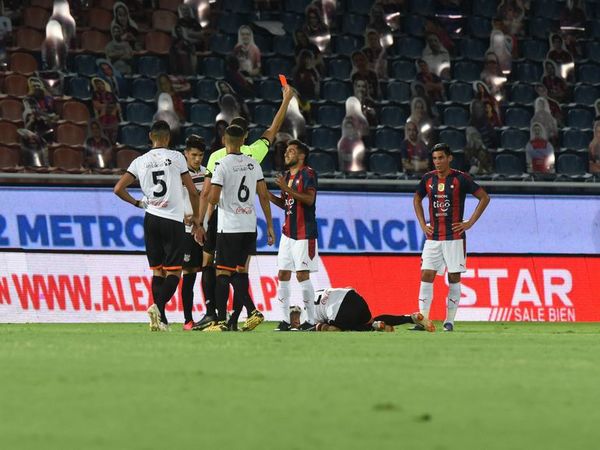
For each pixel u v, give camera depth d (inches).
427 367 899.4
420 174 2807.6
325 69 3132.4
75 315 2111.2
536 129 2972.4
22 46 2952.8
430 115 3031.5
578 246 2357.3
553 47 3314.5
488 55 3193.9
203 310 2159.2
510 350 1146.0
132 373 800.9
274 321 2191.2
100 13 3056.1
